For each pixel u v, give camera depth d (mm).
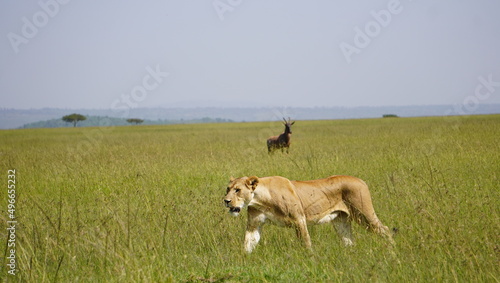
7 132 123000
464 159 25766
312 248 13070
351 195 14273
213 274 11539
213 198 18812
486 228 13109
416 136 48062
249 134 77125
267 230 14945
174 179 24906
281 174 24609
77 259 12961
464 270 10844
